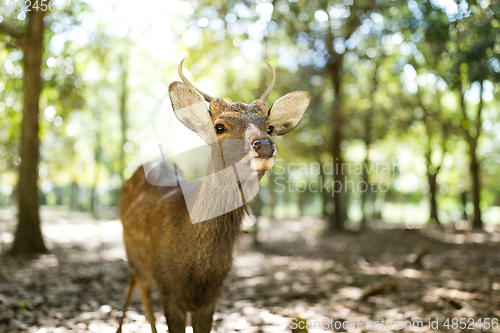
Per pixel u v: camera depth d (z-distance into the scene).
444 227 18.27
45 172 22.67
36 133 8.07
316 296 4.96
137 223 3.11
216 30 8.52
